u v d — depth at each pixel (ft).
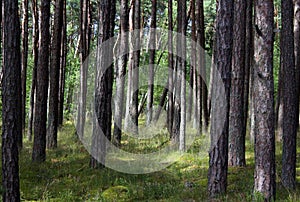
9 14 19.83
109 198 26.22
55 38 45.24
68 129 68.59
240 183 29.17
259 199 23.00
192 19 60.70
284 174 27.89
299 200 23.39
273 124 23.71
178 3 51.39
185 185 29.91
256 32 23.59
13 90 20.06
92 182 30.22
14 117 20.16
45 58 37.93
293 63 28.17
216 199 24.66
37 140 37.47
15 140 20.26
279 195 25.39
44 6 38.06
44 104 37.78
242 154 35.88
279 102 60.39
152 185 29.19
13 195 20.22
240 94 35.81
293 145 27.86
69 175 32.40
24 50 60.44
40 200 25.73
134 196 26.73
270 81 23.49
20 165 35.27
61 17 44.91
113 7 37.01
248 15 48.08
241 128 35.88
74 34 109.09
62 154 42.27
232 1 25.14
